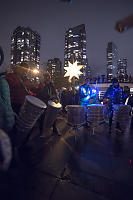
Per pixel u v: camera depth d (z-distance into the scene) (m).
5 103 2.40
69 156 3.10
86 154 3.23
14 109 3.39
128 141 4.27
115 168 2.63
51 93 4.50
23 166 2.53
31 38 161.25
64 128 5.91
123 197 1.88
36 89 5.04
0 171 1.39
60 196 1.86
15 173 2.30
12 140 2.51
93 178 2.29
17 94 3.37
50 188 2.02
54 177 2.28
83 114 4.34
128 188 2.06
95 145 3.86
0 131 1.43
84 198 1.84
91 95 5.77
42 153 3.20
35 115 2.49
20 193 1.88
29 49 158.75
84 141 4.20
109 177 2.33
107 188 2.05
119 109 4.94
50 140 4.18
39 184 2.09
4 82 2.47
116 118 5.03
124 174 2.43
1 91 2.39
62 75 36.81
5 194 1.85
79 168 2.59
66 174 2.38
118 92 5.46
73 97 8.11
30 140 4.09
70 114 4.22
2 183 2.06
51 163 2.74
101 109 4.57
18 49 157.50
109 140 4.36
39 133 4.86
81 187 2.06
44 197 1.84
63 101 9.76
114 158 3.04
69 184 2.12
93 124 4.67
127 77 18.95
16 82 3.40
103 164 2.77
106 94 5.60
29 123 2.52
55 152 3.29
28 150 3.31
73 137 4.61
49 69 38.22
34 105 2.41
